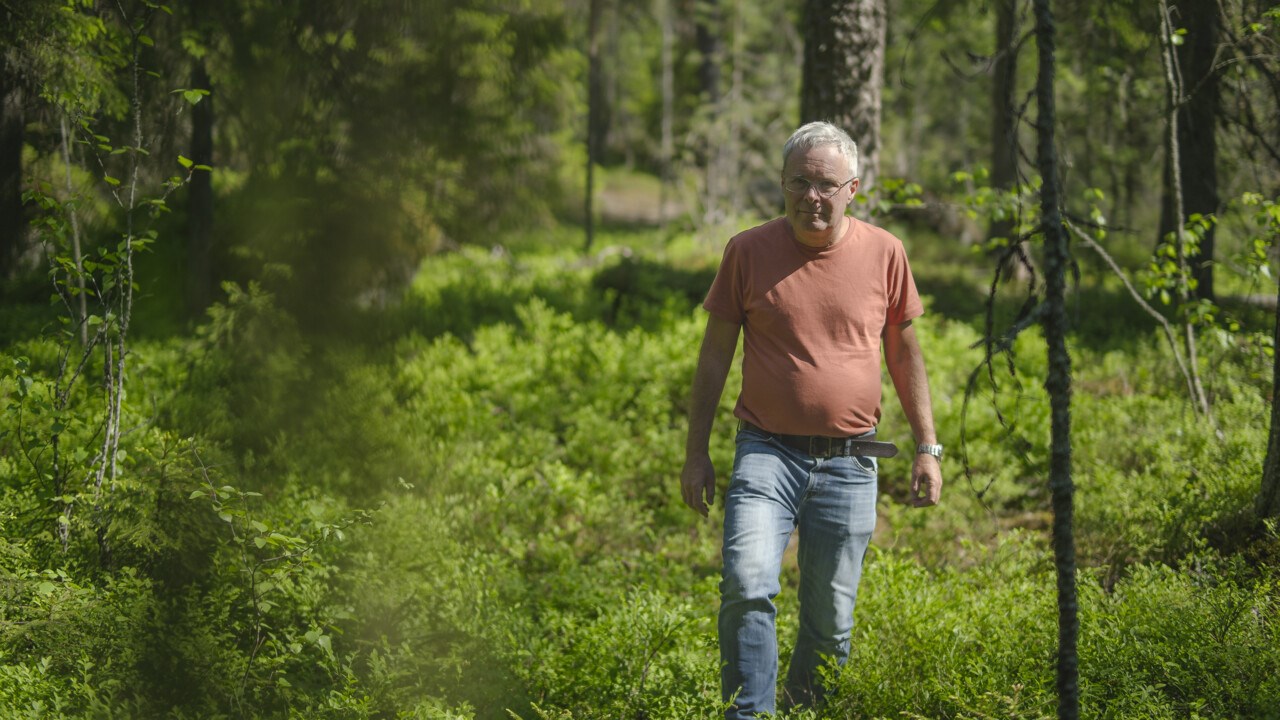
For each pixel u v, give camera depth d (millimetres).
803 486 3061
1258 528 4008
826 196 2955
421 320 10844
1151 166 11195
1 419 4918
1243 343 7391
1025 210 6305
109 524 3389
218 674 2982
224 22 8570
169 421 5648
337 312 9156
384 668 3078
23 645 3051
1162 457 5387
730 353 3199
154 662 2953
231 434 5699
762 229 3129
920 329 9133
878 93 7609
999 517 5504
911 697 3000
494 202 11406
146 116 7707
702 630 3637
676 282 12586
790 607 4062
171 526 3387
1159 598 3346
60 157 7523
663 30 38250
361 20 9523
